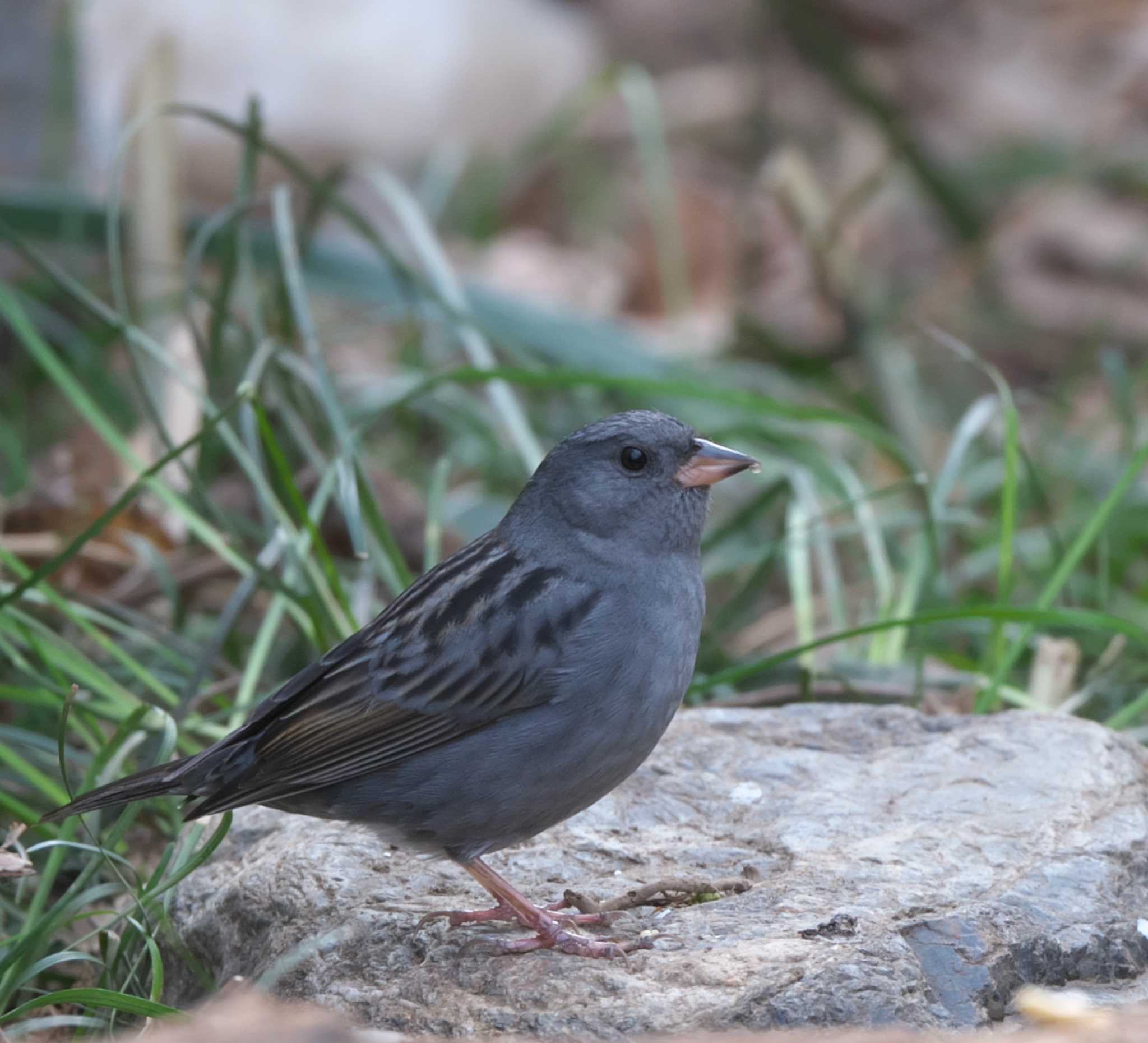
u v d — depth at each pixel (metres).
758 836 7.97
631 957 6.87
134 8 19.88
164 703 9.98
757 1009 6.34
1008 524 10.31
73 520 12.12
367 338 17.88
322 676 7.36
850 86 19.08
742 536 13.47
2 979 7.21
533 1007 6.57
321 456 11.65
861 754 8.73
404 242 20.25
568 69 23.70
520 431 11.98
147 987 8.02
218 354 12.13
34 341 10.74
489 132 22.59
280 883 7.80
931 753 8.55
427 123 22.06
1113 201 20.89
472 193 21.69
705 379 15.02
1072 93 24.31
